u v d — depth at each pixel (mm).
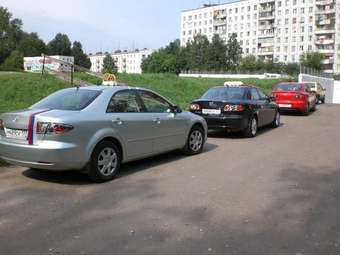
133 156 6031
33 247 3424
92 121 5340
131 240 3572
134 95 6258
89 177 5398
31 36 95438
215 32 108812
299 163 6730
